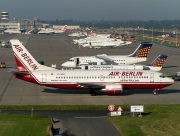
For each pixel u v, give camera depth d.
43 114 111.25
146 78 141.00
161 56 184.38
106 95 142.50
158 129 92.62
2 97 137.25
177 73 187.12
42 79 139.50
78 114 111.38
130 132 89.69
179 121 100.50
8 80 176.75
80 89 142.75
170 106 120.94
